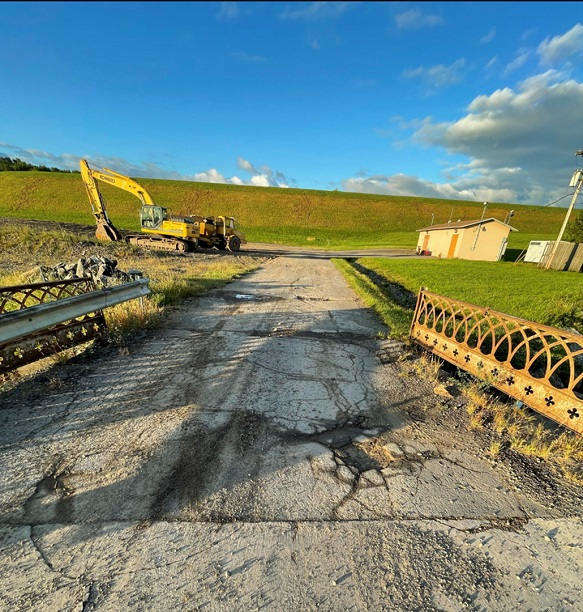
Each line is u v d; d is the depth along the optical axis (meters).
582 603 1.77
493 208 80.69
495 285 13.11
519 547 2.07
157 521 2.09
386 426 3.28
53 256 13.00
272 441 2.94
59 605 1.62
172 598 1.67
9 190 61.25
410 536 2.10
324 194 82.69
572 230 33.72
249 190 80.19
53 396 3.45
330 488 2.44
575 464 2.87
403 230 62.53
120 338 4.97
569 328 7.86
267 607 1.65
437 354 4.98
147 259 15.52
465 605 1.72
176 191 73.38
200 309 7.31
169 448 2.76
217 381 3.98
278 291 10.16
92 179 18.86
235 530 2.06
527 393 3.54
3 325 3.33
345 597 1.72
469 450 2.98
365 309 8.28
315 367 4.57
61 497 2.24
